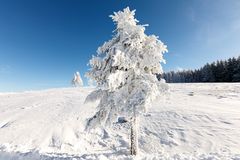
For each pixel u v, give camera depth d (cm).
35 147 1293
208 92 3275
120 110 906
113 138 1441
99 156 948
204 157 924
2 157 1047
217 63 7250
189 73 9431
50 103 2936
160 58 888
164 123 1616
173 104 2303
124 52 895
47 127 1703
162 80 930
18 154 1066
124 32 909
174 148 1209
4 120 1980
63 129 1644
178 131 1428
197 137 1312
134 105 866
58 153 1134
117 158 947
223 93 3066
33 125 1761
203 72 7775
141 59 909
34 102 3080
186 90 3688
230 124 1478
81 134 1533
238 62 6172
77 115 2091
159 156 977
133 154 1000
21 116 2105
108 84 831
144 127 1577
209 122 1546
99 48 983
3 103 3128
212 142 1227
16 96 4097
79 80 6644
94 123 1007
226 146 1167
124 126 1644
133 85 909
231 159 864
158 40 915
